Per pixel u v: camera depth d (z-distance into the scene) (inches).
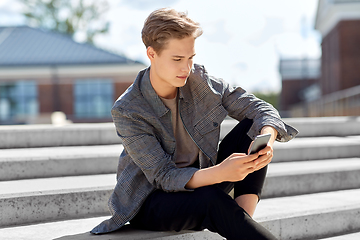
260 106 64.6
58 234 66.7
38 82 739.4
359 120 164.4
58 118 616.7
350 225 84.3
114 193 63.0
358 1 625.6
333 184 103.3
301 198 93.9
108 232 63.7
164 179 57.8
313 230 79.7
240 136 63.7
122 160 64.8
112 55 730.2
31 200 75.9
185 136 63.8
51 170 97.3
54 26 1108.5
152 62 58.7
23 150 115.4
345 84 635.5
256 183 59.5
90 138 130.6
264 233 49.6
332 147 128.6
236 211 51.7
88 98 744.3
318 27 792.9
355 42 634.2
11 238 65.0
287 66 1212.5
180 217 56.6
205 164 63.3
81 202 80.3
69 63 709.3
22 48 748.0
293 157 122.6
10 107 745.0
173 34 53.6
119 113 59.4
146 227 63.9
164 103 62.5
